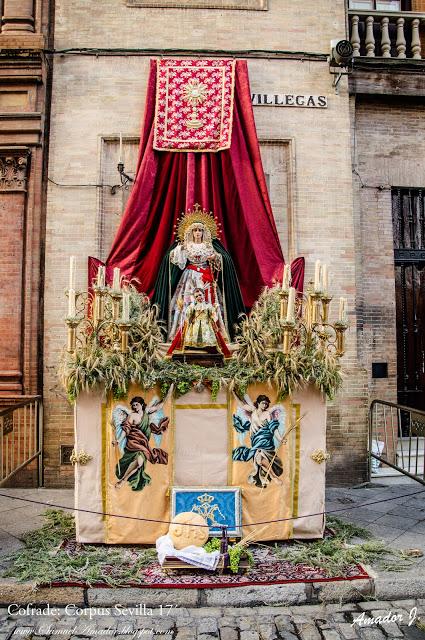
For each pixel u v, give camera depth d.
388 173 8.67
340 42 7.78
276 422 5.56
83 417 5.45
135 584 4.64
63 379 5.47
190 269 6.87
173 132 7.50
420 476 7.86
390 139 8.72
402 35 8.74
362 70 8.48
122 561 5.04
